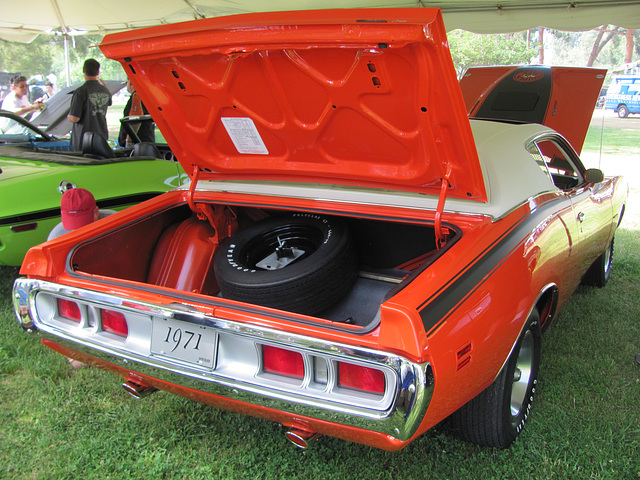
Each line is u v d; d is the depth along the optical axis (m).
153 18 8.04
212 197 2.79
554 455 2.35
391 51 1.78
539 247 2.33
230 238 2.66
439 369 1.63
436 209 2.29
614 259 4.93
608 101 26.12
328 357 1.70
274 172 2.65
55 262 2.23
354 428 1.71
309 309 2.25
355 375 1.71
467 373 1.81
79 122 5.44
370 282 2.80
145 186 4.40
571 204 2.87
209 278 2.88
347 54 1.87
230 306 1.87
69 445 2.45
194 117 2.49
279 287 2.18
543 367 3.06
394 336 1.59
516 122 3.12
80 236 2.38
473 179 2.16
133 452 2.44
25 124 5.24
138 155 4.81
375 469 2.30
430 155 2.13
